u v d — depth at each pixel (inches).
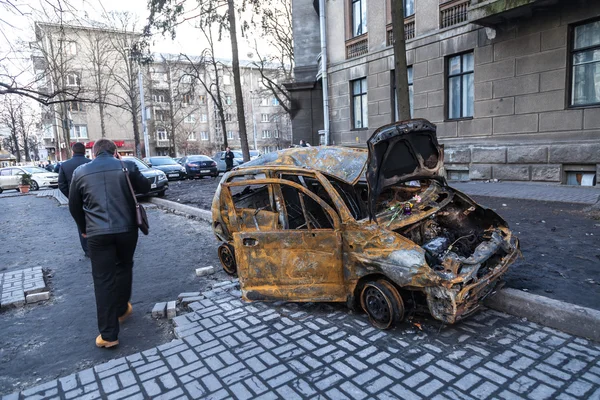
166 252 282.8
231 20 554.3
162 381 121.2
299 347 137.1
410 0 587.5
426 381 114.2
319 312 164.2
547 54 432.5
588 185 414.6
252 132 2496.3
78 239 339.6
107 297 146.9
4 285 214.2
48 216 473.7
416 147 172.1
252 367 126.0
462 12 512.4
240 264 174.1
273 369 124.3
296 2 864.3
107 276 147.7
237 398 110.9
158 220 412.2
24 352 149.6
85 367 137.0
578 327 135.6
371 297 149.4
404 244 140.1
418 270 132.4
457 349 130.3
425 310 145.0
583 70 415.8
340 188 188.7
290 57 1111.0
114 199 148.9
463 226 181.6
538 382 111.3
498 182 480.1
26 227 408.5
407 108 322.0
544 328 142.2
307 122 866.8
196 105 2215.8
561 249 215.9
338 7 703.7
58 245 320.8
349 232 152.6
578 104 422.9
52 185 973.2
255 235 168.4
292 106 872.9
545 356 124.2
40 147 1946.4
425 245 149.3
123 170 154.6
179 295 190.9
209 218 384.8
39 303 197.8
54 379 129.9
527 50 448.8
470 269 135.4
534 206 330.6
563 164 429.4
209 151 2338.8
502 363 121.3
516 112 466.6
